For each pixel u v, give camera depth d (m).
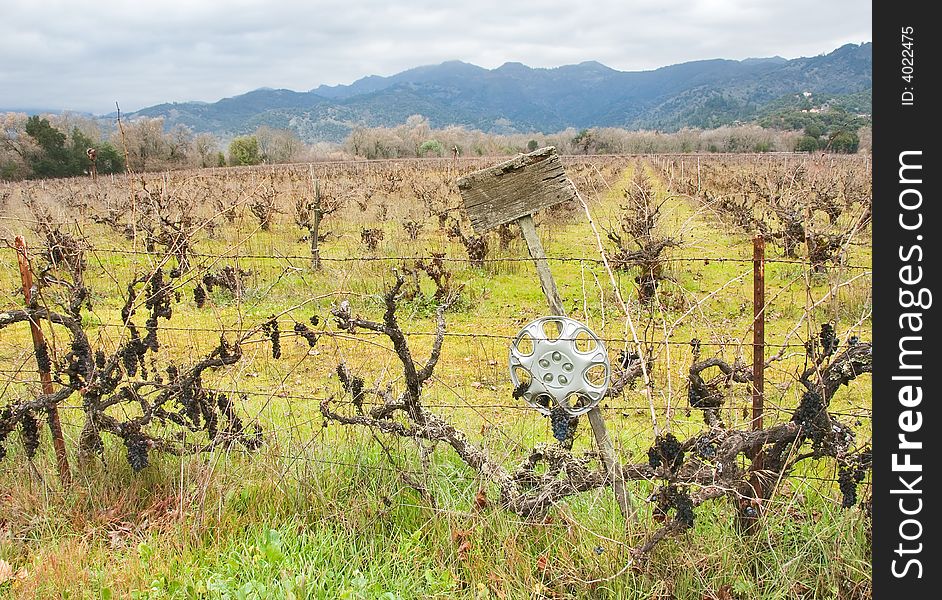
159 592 2.86
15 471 3.91
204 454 3.93
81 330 3.80
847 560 2.93
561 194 3.03
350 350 6.96
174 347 6.91
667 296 7.98
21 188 23.89
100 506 3.65
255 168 40.41
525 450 3.98
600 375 5.09
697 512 3.32
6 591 2.93
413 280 9.40
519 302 9.25
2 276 8.84
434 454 3.89
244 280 8.99
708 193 17.45
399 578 3.05
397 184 25.41
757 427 3.34
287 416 4.74
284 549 3.20
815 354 3.22
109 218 13.23
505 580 2.95
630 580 2.92
